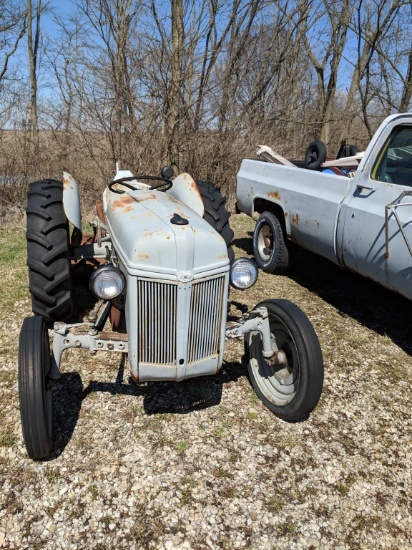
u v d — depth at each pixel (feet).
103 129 29.12
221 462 8.30
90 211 27.37
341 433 9.29
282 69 47.96
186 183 10.82
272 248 18.24
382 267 12.12
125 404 9.67
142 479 7.84
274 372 9.82
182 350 7.92
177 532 6.95
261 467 8.26
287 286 16.98
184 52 28.81
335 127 48.91
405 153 12.07
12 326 12.67
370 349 12.67
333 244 14.02
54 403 9.58
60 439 8.63
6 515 7.10
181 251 7.51
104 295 7.76
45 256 10.84
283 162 18.71
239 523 7.16
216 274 7.85
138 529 6.95
